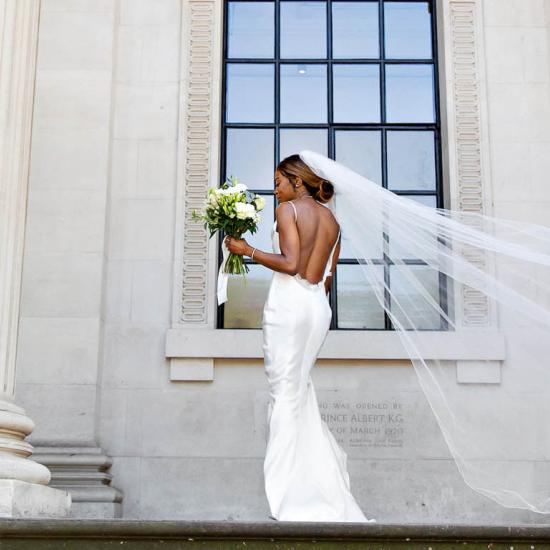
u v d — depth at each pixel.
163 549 5.93
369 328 10.77
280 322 7.12
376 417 10.09
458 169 10.81
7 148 7.18
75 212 10.43
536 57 11.09
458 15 11.23
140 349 10.33
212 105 10.99
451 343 8.83
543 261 7.92
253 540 5.95
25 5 7.54
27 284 10.22
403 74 11.56
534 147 10.85
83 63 10.84
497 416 8.67
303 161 7.51
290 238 7.14
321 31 11.66
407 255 7.90
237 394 10.18
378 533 5.93
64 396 9.94
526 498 8.41
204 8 11.25
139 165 10.82
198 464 10.02
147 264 10.56
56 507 6.84
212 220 7.31
